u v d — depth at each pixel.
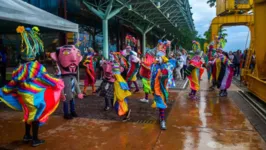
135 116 5.65
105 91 5.97
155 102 4.91
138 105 6.79
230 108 6.39
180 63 13.08
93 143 4.06
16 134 4.51
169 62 4.95
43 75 3.91
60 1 11.89
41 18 6.73
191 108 6.42
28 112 3.88
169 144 4.00
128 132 4.58
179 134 4.46
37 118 3.86
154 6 18.05
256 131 4.59
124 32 22.89
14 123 5.18
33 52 3.91
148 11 20.62
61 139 4.25
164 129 4.71
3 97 3.92
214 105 6.76
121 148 3.85
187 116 5.64
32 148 3.88
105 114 5.85
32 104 3.79
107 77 5.96
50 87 4.00
